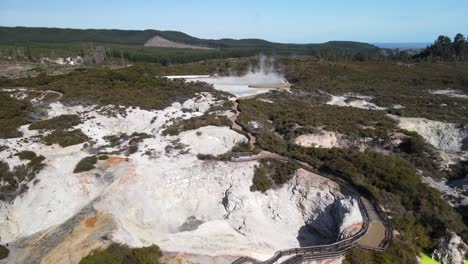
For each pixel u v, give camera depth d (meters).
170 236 29.05
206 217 35.56
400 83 93.88
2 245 27.64
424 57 139.38
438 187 38.62
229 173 37.84
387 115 61.66
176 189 36.53
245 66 102.38
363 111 62.78
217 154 42.03
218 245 27.80
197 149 43.19
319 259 24.34
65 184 33.84
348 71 102.75
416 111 64.56
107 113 52.81
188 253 25.67
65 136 44.28
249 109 56.19
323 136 47.31
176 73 92.50
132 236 27.64
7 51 144.25
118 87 66.94
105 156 38.81
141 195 33.94
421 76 99.81
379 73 102.62
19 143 42.06
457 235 28.12
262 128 49.44
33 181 33.97
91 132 47.38
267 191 36.62
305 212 34.84
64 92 61.19
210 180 37.66
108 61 140.00
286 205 35.75
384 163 37.66
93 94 60.25
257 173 37.91
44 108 54.34
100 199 32.50
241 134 45.97
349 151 41.97
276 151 41.72
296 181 36.53
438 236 28.27
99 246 25.69
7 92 60.31
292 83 89.50
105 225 28.83
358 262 24.14
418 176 36.25
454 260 26.47
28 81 69.75
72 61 141.50
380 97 76.31
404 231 28.22
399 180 33.56
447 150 52.69
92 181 34.62
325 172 37.12
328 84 86.69
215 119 51.03
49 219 30.98
